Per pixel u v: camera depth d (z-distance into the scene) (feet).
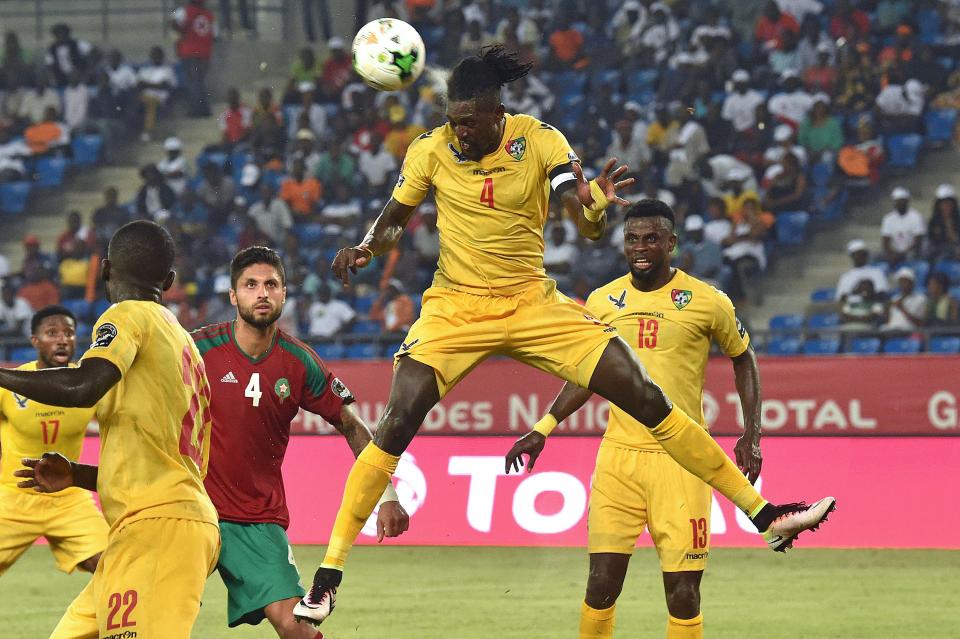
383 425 40.24
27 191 166.40
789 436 85.71
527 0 163.63
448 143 40.88
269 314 42.22
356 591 73.26
